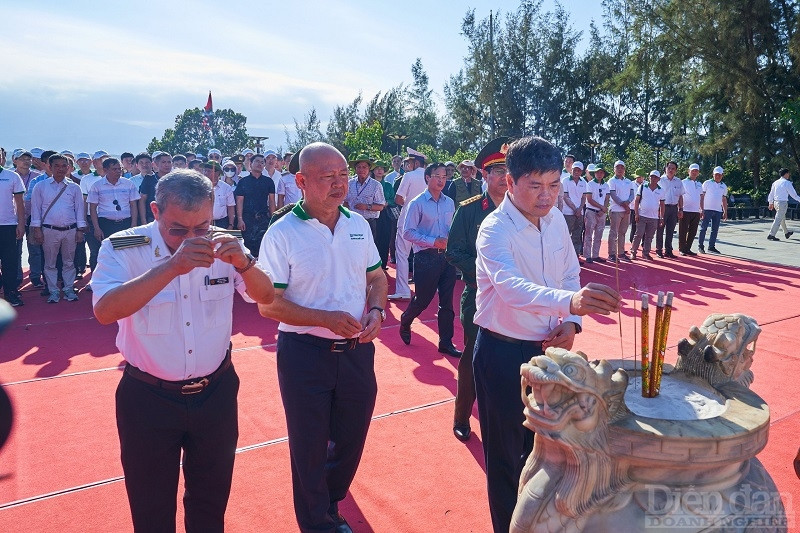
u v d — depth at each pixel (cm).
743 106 2830
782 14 2800
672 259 1296
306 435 309
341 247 321
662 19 3003
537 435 210
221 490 287
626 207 1256
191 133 8775
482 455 425
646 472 199
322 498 310
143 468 266
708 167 2994
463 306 429
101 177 1027
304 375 311
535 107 4325
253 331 731
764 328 739
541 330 293
